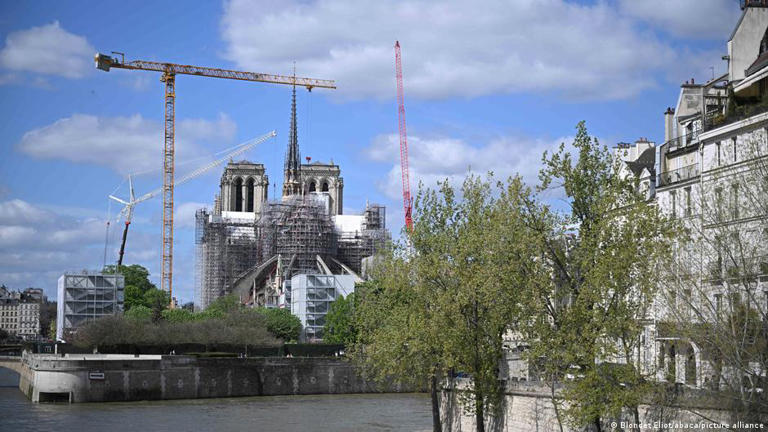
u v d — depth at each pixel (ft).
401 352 318.86
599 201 215.51
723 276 209.56
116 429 413.59
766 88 277.85
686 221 267.39
